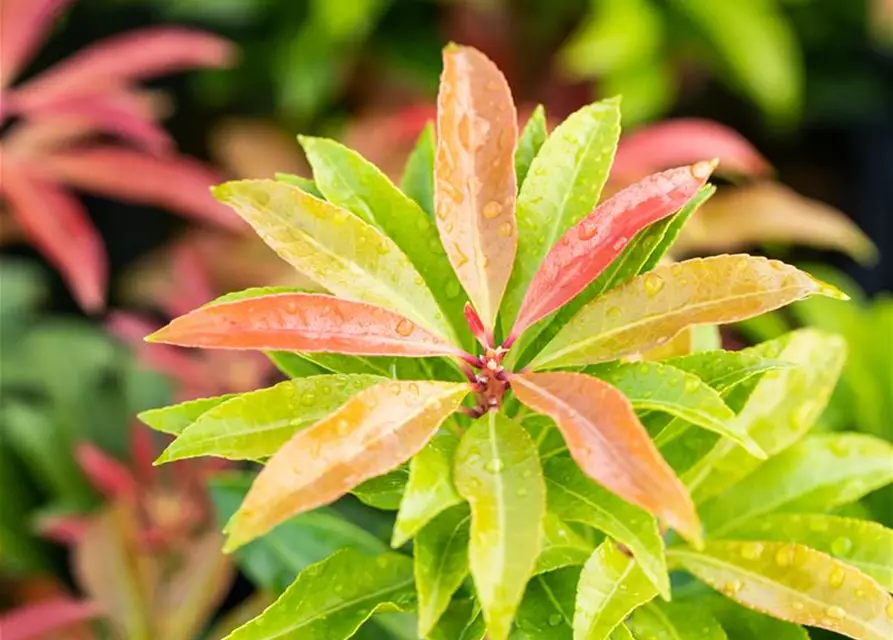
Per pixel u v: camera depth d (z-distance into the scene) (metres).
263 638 0.50
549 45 1.02
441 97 0.51
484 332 0.50
